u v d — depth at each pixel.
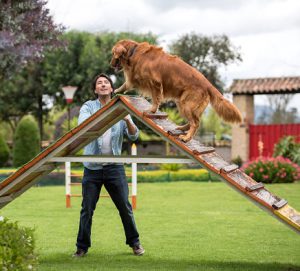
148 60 6.48
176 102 6.64
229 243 8.77
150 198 15.47
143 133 34.69
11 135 52.12
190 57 38.47
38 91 38.41
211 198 15.39
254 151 28.41
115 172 7.57
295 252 8.11
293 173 20.45
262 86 28.02
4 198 7.40
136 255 7.79
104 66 36.12
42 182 21.09
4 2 20.12
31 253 5.50
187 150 6.43
